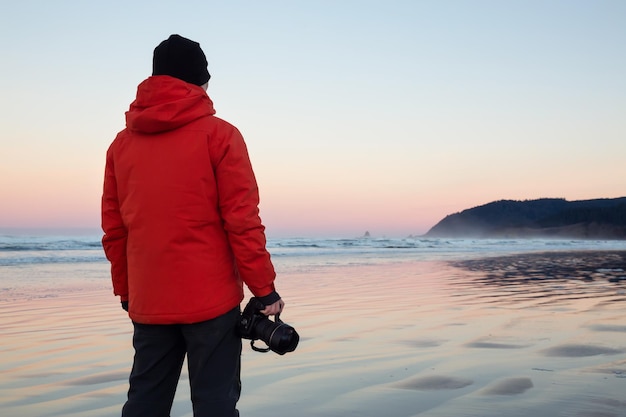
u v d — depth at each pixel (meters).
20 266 13.52
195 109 1.98
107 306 6.84
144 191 1.96
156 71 2.06
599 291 8.37
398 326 5.35
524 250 28.41
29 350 4.34
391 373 3.57
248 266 1.98
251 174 2.01
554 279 10.59
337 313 6.20
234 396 2.05
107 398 3.11
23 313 6.26
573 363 3.79
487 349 4.28
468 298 7.54
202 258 1.97
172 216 1.94
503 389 3.19
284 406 2.90
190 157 1.94
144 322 1.99
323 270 12.98
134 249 2.00
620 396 3.04
